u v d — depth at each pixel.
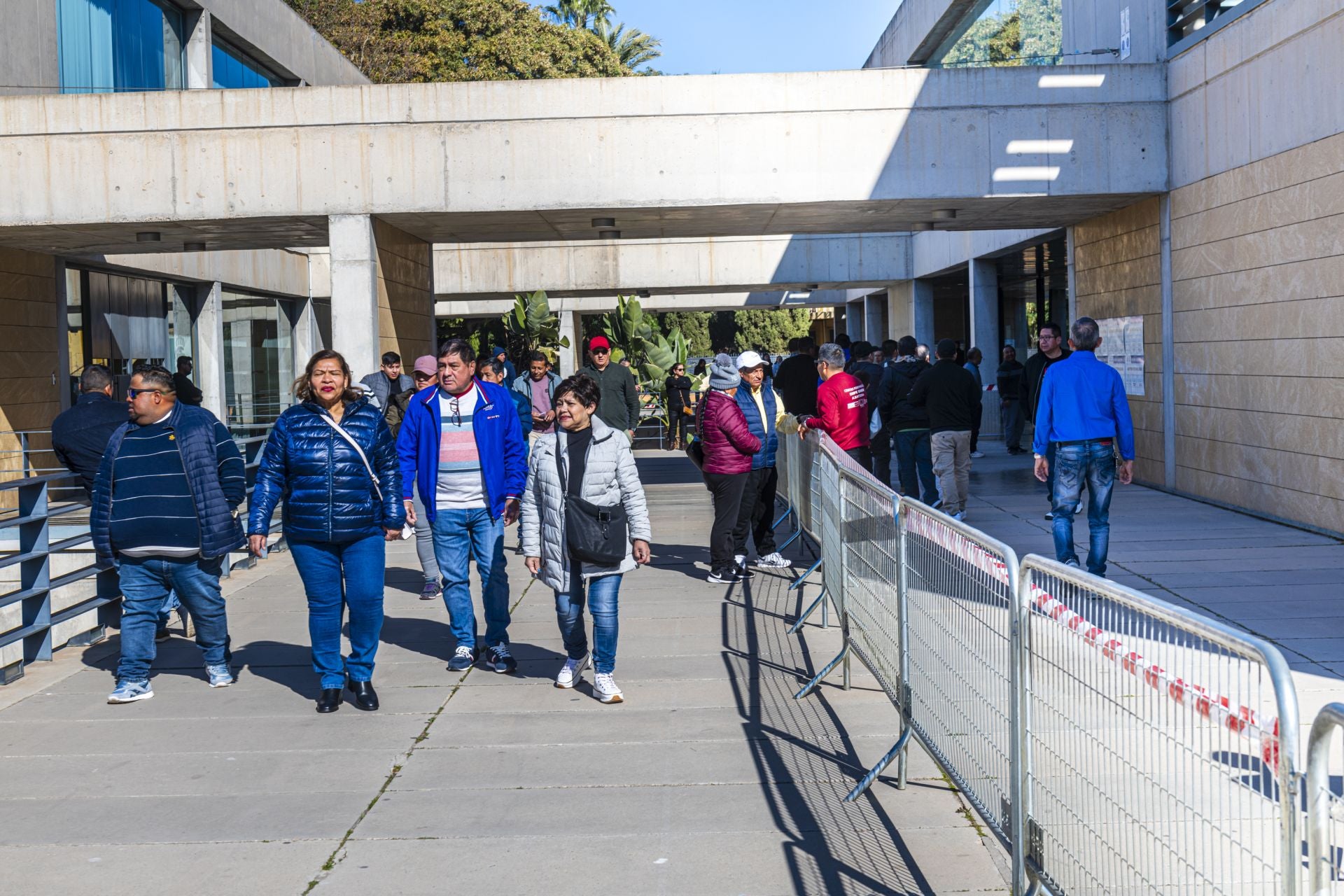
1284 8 10.82
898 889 3.85
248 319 24.36
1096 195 13.68
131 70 19.62
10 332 16.08
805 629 7.70
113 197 13.53
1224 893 2.15
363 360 13.63
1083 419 8.20
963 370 11.48
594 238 16.42
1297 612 7.45
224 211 13.53
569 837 4.35
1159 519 11.66
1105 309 15.66
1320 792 1.87
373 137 13.47
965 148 13.52
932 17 22.30
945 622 4.14
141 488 6.30
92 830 4.49
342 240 13.59
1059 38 17.45
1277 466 11.27
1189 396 13.20
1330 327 10.24
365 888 3.94
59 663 7.37
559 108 13.43
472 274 25.64
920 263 25.66
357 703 6.14
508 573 10.28
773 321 62.97
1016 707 3.29
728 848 4.21
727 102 13.43
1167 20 13.56
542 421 8.53
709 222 15.07
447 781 4.99
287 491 6.11
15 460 16.12
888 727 5.62
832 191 13.52
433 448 6.77
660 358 29.83
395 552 11.59
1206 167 12.62
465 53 41.53
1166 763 2.38
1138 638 2.52
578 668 6.47
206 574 6.48
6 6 16.17
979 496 14.08
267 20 24.53
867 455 10.16
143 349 20.16
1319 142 10.32
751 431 9.55
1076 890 2.90
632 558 6.14
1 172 13.55
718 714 5.89
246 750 5.47
